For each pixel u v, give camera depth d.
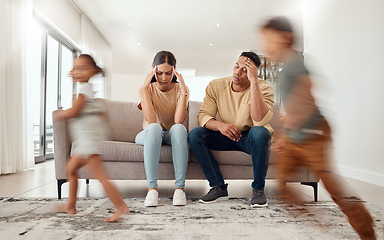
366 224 0.80
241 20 6.34
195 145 1.80
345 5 3.25
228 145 1.89
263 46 0.88
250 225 1.30
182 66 9.88
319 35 3.78
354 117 3.06
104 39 7.56
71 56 6.02
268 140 1.66
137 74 9.01
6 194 2.05
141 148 1.95
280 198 0.80
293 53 0.83
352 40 3.12
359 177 2.93
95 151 1.48
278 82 0.84
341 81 3.30
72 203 1.50
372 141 2.79
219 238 1.13
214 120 1.84
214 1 5.56
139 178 1.96
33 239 1.11
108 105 2.48
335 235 1.16
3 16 3.32
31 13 3.90
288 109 0.81
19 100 3.53
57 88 5.39
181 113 1.90
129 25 6.75
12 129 3.38
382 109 2.65
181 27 6.80
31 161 3.80
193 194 2.09
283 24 0.85
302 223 1.33
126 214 1.42
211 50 8.41
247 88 1.87
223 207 1.64
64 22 5.36
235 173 1.96
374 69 2.78
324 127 0.79
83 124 1.50
